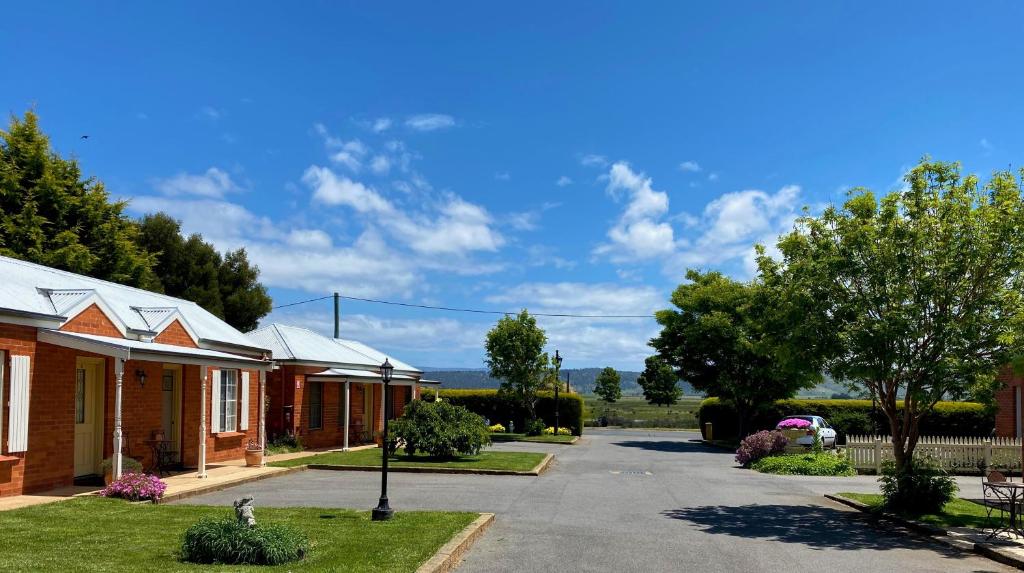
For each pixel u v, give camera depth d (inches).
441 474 799.1
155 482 541.3
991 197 534.3
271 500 573.9
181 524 430.0
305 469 815.7
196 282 1498.5
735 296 1432.1
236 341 869.8
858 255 544.7
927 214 539.8
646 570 364.5
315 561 342.3
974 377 519.5
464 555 391.5
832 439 1331.2
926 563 397.1
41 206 1090.7
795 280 568.4
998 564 397.4
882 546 443.8
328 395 1121.4
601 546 421.7
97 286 727.7
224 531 341.7
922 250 531.5
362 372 1183.6
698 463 1032.2
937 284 521.3
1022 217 498.6
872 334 518.3
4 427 498.3
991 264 514.9
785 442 1002.7
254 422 928.9
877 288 541.0
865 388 601.0
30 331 520.1
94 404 627.8
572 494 653.3
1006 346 508.1
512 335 1640.0
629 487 721.6
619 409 3814.0
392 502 576.4
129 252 1190.9
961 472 902.4
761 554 411.2
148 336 682.2
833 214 577.9
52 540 373.7
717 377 1456.7
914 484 541.6
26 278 613.9
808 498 661.9
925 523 499.5
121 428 588.7
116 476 543.5
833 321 550.6
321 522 455.5
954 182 542.9
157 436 704.4
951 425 1444.4
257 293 1615.4
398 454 958.4
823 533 485.4
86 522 427.2
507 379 1663.4
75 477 598.9
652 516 541.6
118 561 330.0
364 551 366.6
